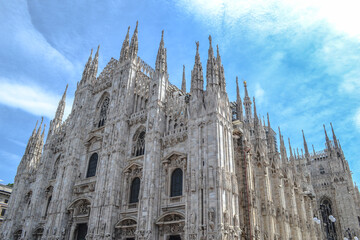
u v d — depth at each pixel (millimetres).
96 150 53438
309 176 77625
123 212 43000
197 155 37156
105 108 58375
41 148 71000
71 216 49062
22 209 62250
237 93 51438
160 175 41344
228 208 33875
